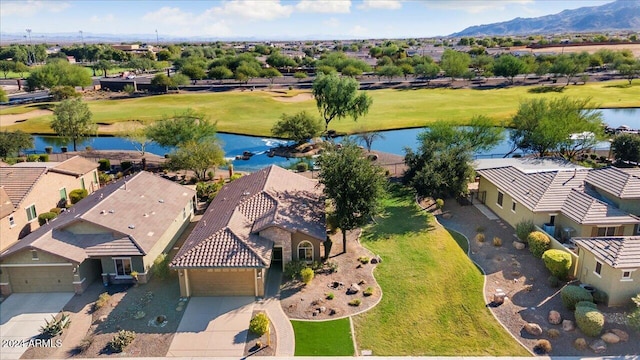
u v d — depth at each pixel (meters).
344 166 35.00
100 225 32.34
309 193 41.00
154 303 29.72
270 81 143.75
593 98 107.06
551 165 46.75
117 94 122.44
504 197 42.09
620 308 27.69
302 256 33.94
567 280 31.16
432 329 26.98
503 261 34.47
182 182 55.28
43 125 84.56
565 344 25.20
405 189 50.94
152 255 33.06
